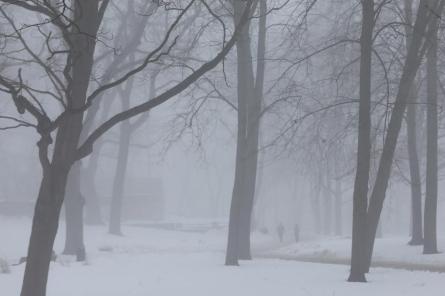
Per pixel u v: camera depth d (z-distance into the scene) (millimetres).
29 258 17031
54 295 26766
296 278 32719
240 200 42125
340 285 29484
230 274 34719
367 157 32875
